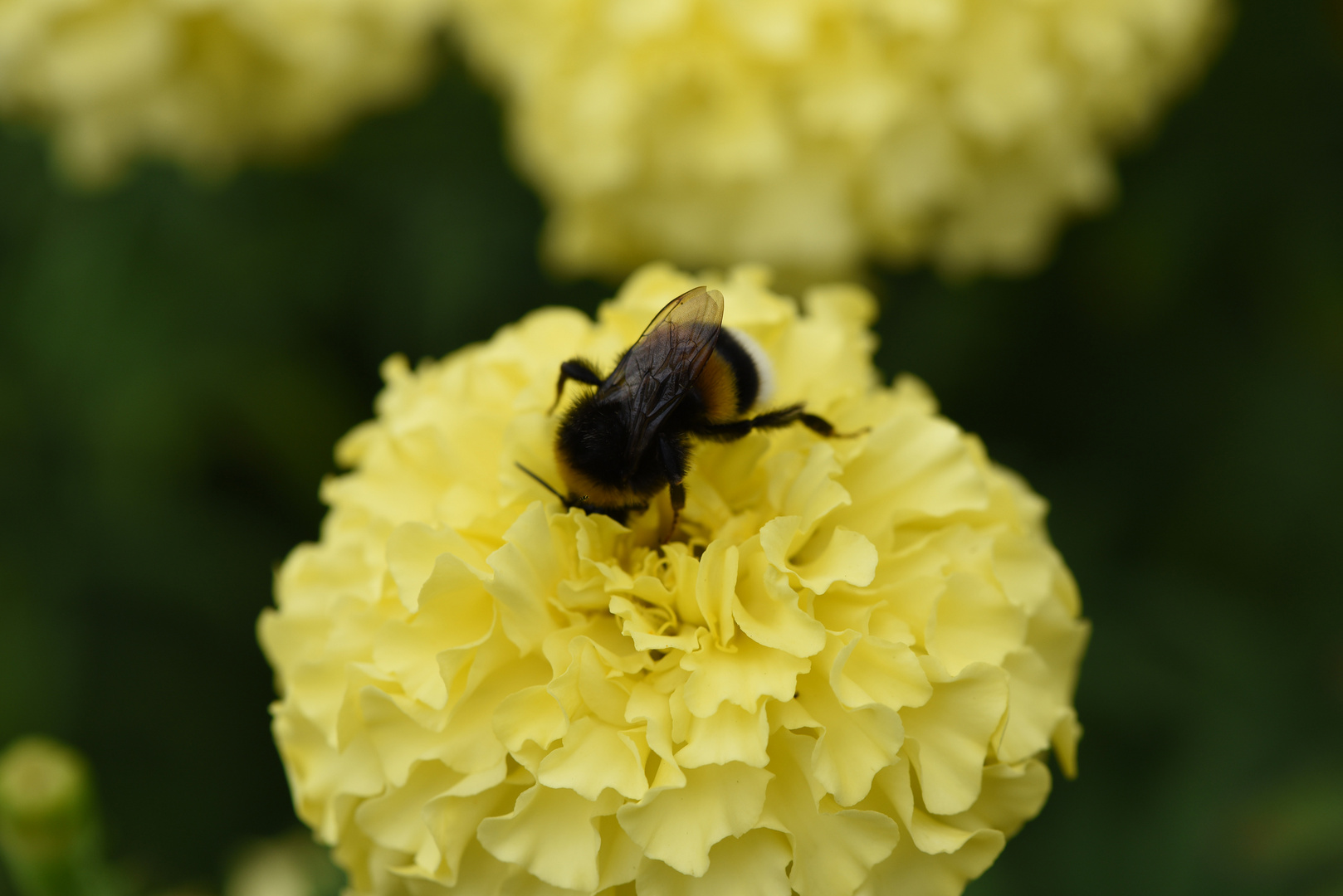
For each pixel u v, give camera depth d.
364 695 0.29
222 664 0.42
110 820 0.41
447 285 0.38
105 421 0.38
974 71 0.35
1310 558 0.38
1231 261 0.38
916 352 0.38
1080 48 0.35
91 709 0.41
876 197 0.35
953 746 0.28
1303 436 0.37
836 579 0.29
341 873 0.34
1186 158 0.38
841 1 0.35
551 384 0.30
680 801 0.28
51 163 0.39
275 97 0.38
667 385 0.29
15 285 0.40
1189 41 0.36
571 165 0.35
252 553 0.41
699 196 0.35
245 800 0.43
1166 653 0.37
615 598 0.29
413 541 0.29
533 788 0.28
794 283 0.36
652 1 0.35
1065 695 0.29
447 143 0.39
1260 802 0.36
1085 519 0.38
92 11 0.36
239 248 0.39
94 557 0.40
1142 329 0.38
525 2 0.36
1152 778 0.37
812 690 0.29
